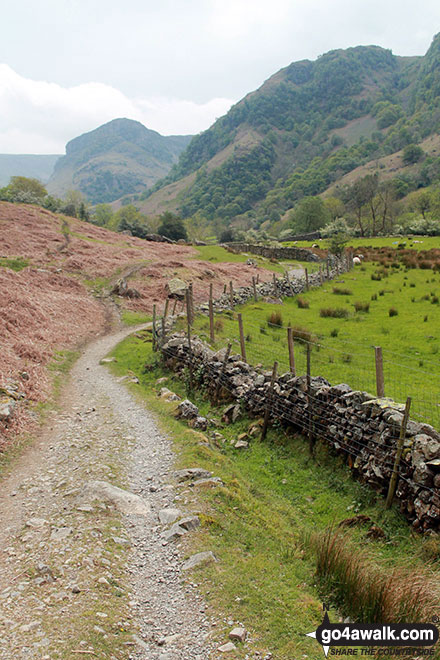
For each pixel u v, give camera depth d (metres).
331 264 48.06
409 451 9.38
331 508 10.15
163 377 19.80
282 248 69.12
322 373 16.80
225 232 104.56
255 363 18.03
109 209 153.12
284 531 8.89
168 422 13.94
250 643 5.62
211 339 20.97
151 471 10.79
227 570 7.07
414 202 130.62
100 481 9.62
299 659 5.44
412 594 6.45
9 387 14.68
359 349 20.00
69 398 16.36
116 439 12.76
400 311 27.22
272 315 26.34
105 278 40.16
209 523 8.28
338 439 11.50
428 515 8.60
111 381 18.83
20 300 25.94
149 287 38.88
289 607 6.40
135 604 6.36
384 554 8.45
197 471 10.27
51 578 6.59
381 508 9.70
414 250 60.88
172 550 7.60
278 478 11.63
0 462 10.78
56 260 42.69
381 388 11.48
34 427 13.11
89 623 5.70
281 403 13.49
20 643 5.26
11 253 41.25
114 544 7.69
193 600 6.42
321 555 7.44
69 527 8.02
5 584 6.47
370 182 111.44
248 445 13.38
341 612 6.55
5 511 8.75
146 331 28.36
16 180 112.62
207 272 44.69
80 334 26.52
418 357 18.38
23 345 19.75
